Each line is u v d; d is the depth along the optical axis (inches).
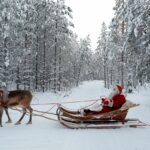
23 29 1159.0
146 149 302.7
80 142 333.1
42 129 412.8
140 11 774.5
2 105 442.0
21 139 350.6
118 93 436.1
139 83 837.8
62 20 1509.6
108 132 390.3
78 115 430.9
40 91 1488.7
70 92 1578.5
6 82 993.5
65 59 1776.6
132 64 868.6
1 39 970.7
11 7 954.7
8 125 447.5
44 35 1462.8
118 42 1531.7
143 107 677.9
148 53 693.3
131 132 389.1
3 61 987.9
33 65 1477.6
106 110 426.6
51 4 1482.5
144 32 746.2
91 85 2864.2
